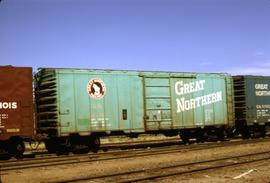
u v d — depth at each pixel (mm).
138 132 25250
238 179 13266
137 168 16297
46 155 22812
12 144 20453
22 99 20281
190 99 27359
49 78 22531
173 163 17656
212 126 28547
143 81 25500
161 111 26031
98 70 23922
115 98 24344
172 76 26672
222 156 19828
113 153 21906
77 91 23016
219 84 28953
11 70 20031
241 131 31906
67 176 14711
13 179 14148
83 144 23594
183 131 28141
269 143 26250
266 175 13875
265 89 32094
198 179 13344
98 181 13227
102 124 23750
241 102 30844
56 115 22234
